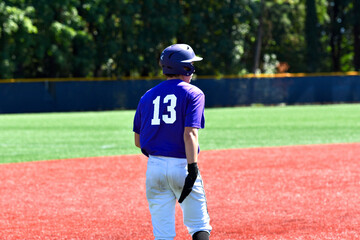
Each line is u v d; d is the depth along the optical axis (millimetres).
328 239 20281
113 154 48031
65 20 135125
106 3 143250
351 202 26828
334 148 49781
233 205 26562
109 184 32938
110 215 24859
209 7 166000
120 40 150125
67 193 30234
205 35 165250
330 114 97562
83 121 86562
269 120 85438
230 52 167875
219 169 38125
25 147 53469
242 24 174125
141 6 152500
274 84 129250
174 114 14195
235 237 20781
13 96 110625
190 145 13891
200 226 14766
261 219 23625
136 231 22016
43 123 82875
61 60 134875
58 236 21359
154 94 14727
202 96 14336
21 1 128750
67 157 46156
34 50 136500
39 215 24984
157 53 161000
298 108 118438
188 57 14680
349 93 132375
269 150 48750
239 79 127312
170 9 154375
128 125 78688
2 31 124562
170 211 14672
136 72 163000
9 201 28203
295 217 23875
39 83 112375
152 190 14602
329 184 31891
